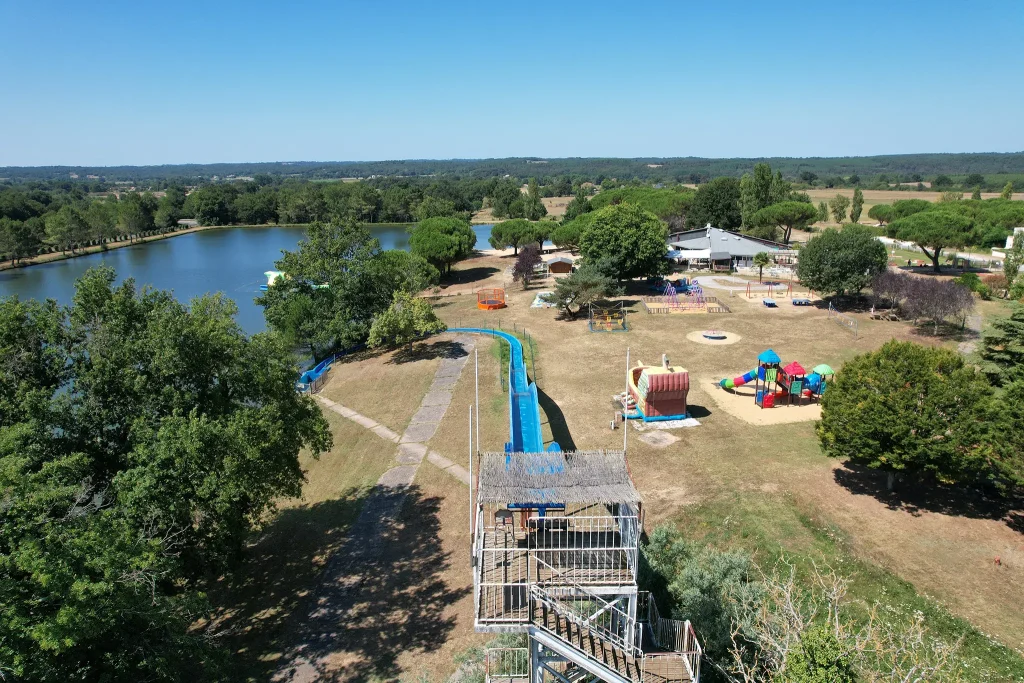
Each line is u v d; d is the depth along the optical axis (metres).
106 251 164.25
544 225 129.12
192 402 27.92
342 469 40.75
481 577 18.41
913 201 123.44
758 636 20.38
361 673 23.56
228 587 29.36
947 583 24.66
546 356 57.53
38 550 17.80
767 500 30.81
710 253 97.94
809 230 147.62
